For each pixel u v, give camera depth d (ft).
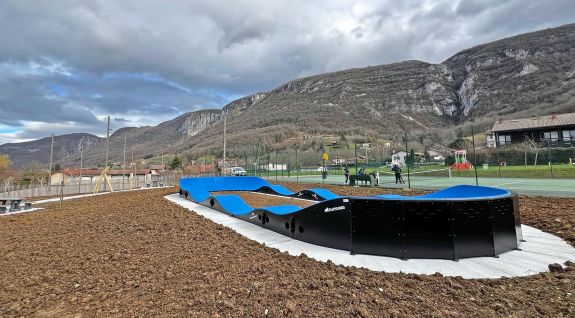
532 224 22.34
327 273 13.43
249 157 171.73
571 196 31.58
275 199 40.47
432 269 13.78
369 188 51.93
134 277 13.70
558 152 103.35
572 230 19.35
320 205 18.62
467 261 14.69
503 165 108.27
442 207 15.25
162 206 35.27
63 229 25.73
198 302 10.92
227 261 15.33
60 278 14.14
